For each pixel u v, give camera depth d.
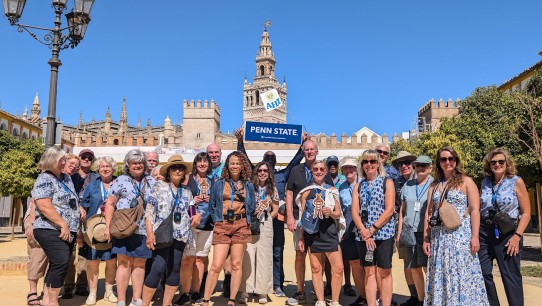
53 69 9.12
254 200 6.27
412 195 6.27
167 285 5.85
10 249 16.50
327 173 6.84
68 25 9.40
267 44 113.81
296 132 8.23
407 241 6.14
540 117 14.28
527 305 6.79
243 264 6.71
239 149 8.15
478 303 5.00
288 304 6.60
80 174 7.20
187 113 67.69
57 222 5.55
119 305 5.90
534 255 15.39
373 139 56.06
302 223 6.11
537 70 15.66
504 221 5.44
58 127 9.04
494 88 23.62
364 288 6.38
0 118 38.03
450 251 5.14
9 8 8.81
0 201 39.38
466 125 22.61
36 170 25.14
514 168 5.72
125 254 5.85
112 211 5.97
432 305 5.22
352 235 6.36
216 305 6.47
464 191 5.25
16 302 6.46
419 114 59.97
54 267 5.62
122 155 56.16
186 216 5.98
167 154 45.59
